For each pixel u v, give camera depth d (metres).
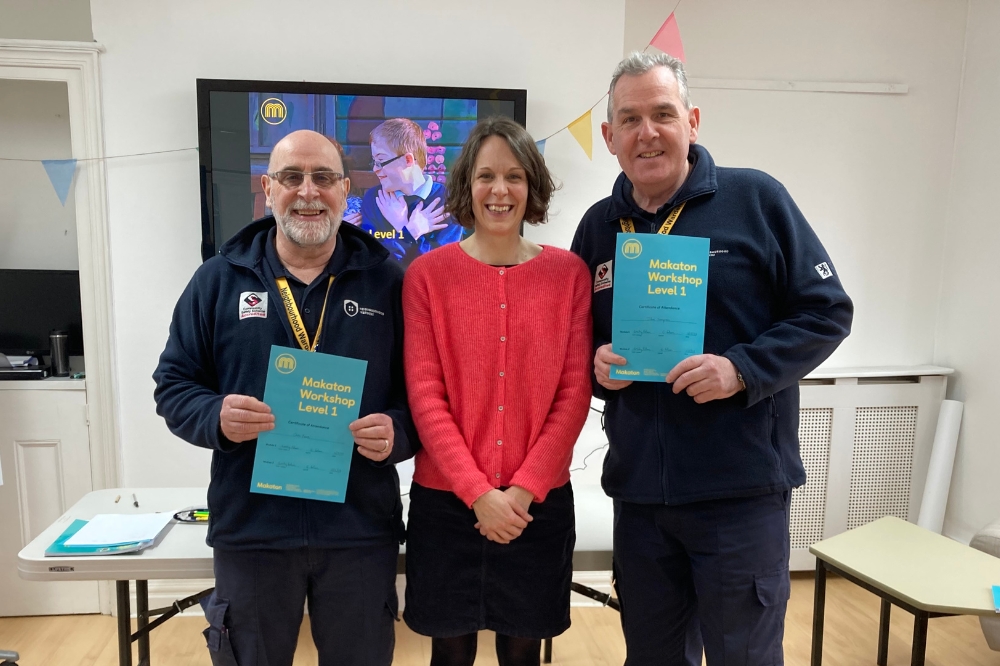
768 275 1.27
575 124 2.31
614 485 1.37
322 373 1.25
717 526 1.26
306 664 2.16
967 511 2.76
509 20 2.31
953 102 2.86
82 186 2.24
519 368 1.32
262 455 1.24
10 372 2.31
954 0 2.79
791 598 2.62
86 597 2.47
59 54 2.17
